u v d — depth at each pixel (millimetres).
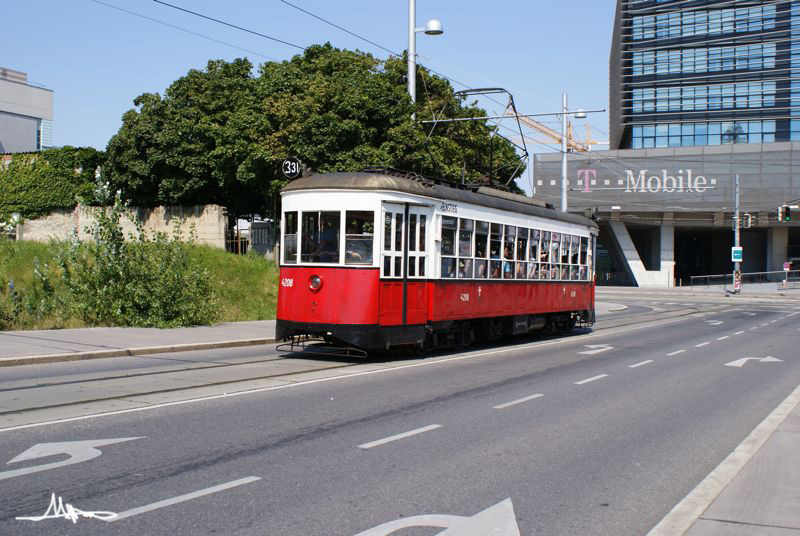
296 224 14586
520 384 12469
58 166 38531
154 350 15406
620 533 5355
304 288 14336
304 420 8812
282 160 30000
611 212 68750
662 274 68875
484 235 17391
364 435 8172
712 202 67000
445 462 7176
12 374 12023
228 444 7539
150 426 8227
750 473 6652
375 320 13992
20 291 20250
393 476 6613
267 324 21594
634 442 8398
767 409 10750
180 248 21312
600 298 52594
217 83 35969
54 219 33688
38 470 6426
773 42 66375
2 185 38719
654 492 6430
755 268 81625
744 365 16391
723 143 67688
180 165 34625
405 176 15383
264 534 5070
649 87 69625
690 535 5027
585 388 12352
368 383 11875
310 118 29891
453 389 11594
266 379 11945
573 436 8594
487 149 39219
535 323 20594
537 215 20219
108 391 10422
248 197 36750
